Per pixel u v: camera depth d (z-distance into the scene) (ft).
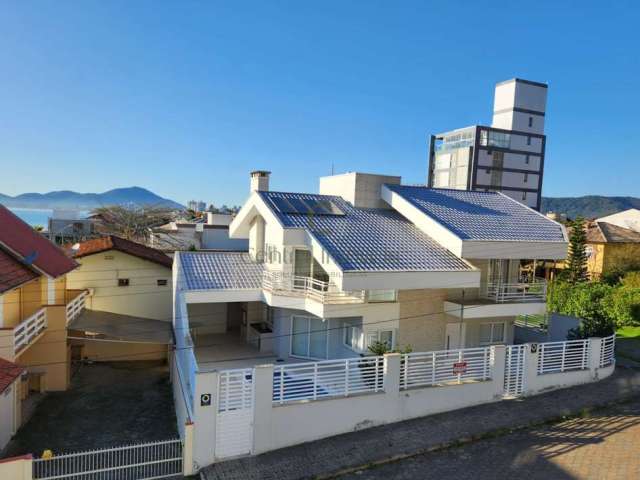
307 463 47.19
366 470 46.47
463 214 78.23
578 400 62.64
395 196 80.79
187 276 74.18
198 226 146.10
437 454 49.32
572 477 44.70
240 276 77.05
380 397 54.65
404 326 67.92
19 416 56.80
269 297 69.26
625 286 122.11
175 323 74.84
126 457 47.52
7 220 75.15
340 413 52.60
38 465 46.01
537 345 65.00
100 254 87.66
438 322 70.38
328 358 72.08
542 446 50.80
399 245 69.77
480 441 51.98
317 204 80.02
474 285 65.36
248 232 90.43
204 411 46.34
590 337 72.08
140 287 89.35
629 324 105.91
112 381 75.31
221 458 47.34
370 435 52.60
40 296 69.67
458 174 283.79
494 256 67.87
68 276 86.53
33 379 69.21
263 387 48.88
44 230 185.68
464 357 66.49
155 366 83.82
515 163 284.41
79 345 82.33
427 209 77.25
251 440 48.47
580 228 157.58
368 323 65.31
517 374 63.72
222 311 89.45
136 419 60.85
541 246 71.00
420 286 62.08
